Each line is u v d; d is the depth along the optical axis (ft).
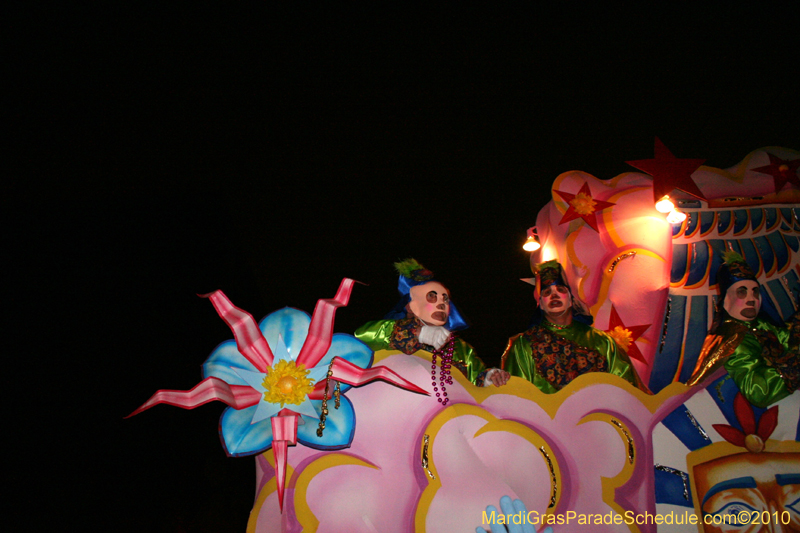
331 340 6.95
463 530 6.35
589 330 8.22
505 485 6.57
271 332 6.95
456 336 7.69
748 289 7.95
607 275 9.95
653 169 10.23
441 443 6.70
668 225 10.01
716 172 10.21
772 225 9.82
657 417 7.08
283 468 6.15
